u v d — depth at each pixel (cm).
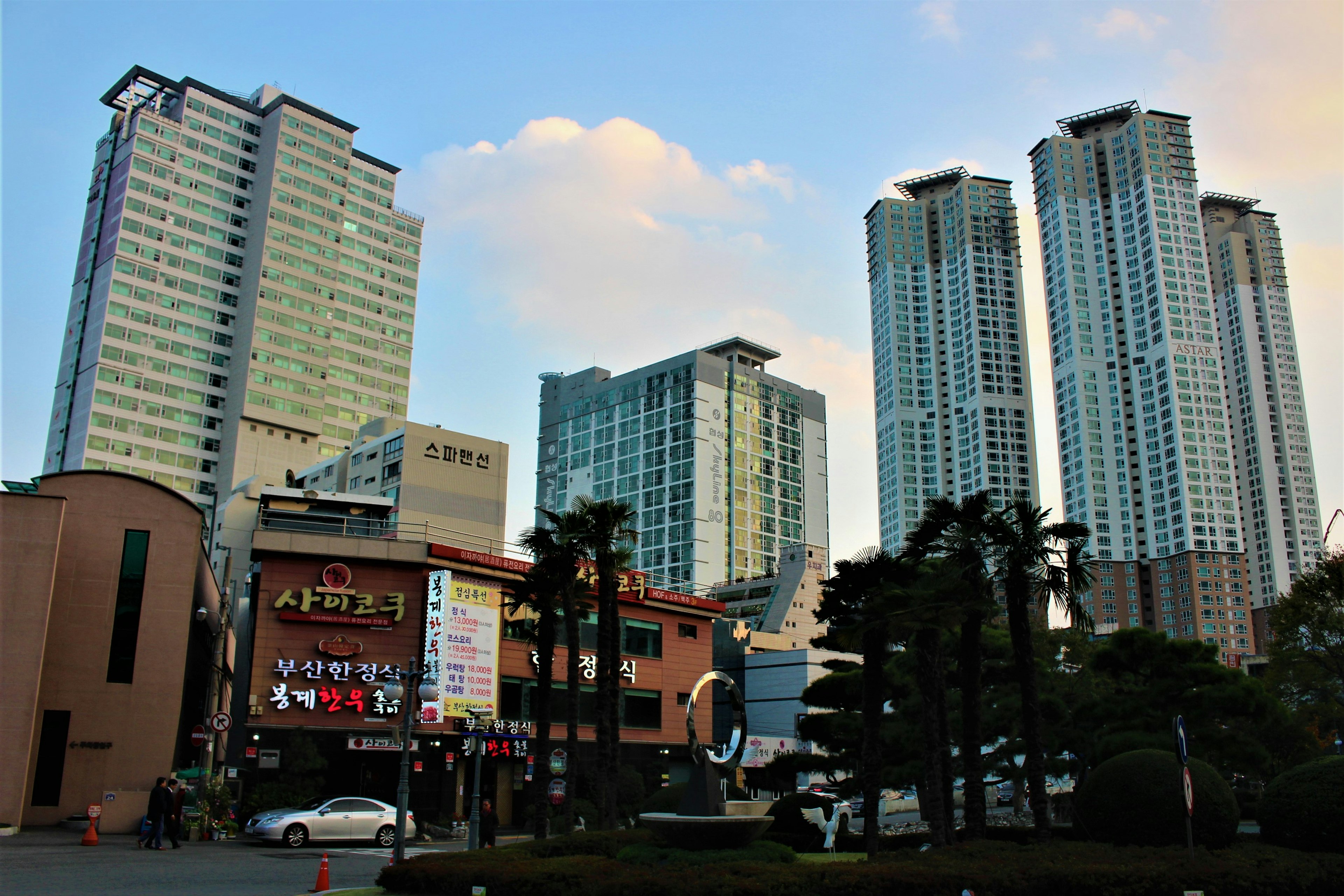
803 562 9931
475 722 3600
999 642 4206
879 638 3017
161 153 13375
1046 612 5225
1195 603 17212
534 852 2577
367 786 4575
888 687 4266
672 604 6303
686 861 2197
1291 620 5281
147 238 13038
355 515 6538
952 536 3103
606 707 3684
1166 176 19662
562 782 5059
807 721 4694
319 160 14712
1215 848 2425
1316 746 5959
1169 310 18800
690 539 16912
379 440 8362
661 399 18300
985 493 3089
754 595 10538
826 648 3625
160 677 4072
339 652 4612
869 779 2902
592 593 4653
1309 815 2439
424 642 4788
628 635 6066
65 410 12712
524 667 5266
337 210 14788
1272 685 6078
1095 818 2580
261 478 8144
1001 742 4953
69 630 3997
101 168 13750
